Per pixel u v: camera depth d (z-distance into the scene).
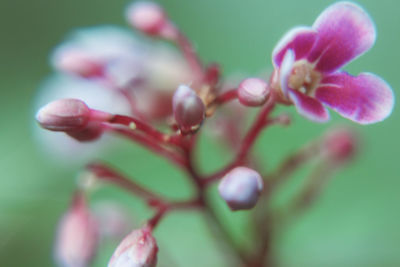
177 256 0.14
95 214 0.14
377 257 0.14
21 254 0.14
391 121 0.15
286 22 0.16
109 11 0.16
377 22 0.15
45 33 0.16
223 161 0.15
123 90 0.12
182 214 0.14
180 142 0.12
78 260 0.12
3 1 0.16
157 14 0.13
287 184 0.14
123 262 0.11
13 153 0.15
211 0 0.16
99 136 0.12
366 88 0.11
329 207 0.14
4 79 0.16
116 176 0.12
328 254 0.14
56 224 0.14
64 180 0.15
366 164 0.15
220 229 0.13
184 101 0.11
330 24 0.11
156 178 0.15
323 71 0.11
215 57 0.15
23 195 0.15
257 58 0.15
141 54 0.14
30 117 0.15
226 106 0.13
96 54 0.14
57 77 0.15
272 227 0.13
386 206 0.14
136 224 0.14
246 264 0.13
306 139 0.15
